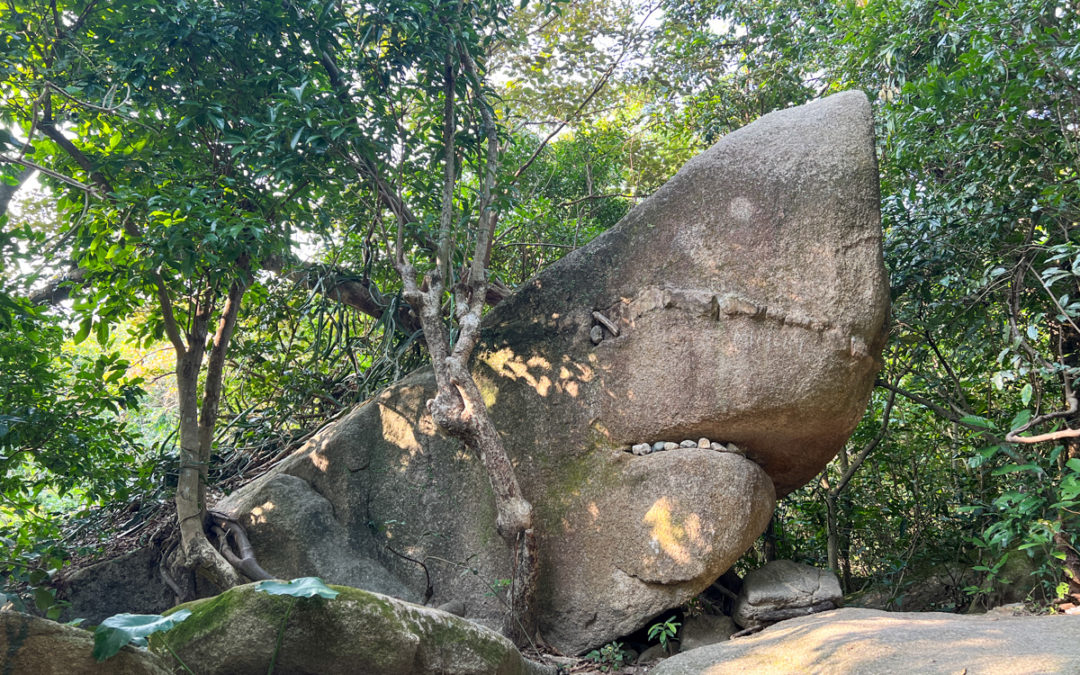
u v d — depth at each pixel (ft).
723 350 16.29
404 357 24.08
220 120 17.48
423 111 20.26
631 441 17.17
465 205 19.69
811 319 15.66
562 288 18.80
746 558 22.31
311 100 17.69
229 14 17.84
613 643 16.44
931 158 19.45
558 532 17.43
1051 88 16.19
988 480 20.65
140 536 20.18
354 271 24.90
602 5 31.50
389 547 18.85
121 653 8.71
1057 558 16.70
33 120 16.25
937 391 22.52
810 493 23.80
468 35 18.78
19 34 17.31
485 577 17.89
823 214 15.85
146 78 17.53
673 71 30.83
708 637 17.13
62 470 17.94
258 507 19.56
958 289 19.63
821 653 11.90
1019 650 10.44
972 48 16.81
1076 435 14.79
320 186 19.26
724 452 16.43
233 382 28.22
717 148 17.43
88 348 36.04
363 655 10.59
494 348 19.25
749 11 28.81
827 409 15.85
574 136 34.37
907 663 10.65
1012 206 18.10
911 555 20.10
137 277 18.49
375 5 18.11
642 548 16.42
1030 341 19.13
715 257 16.74
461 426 16.60
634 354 17.31
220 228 17.19
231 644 10.21
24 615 8.19
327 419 25.52
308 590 9.89
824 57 24.80
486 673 11.98
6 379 17.13
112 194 16.93
